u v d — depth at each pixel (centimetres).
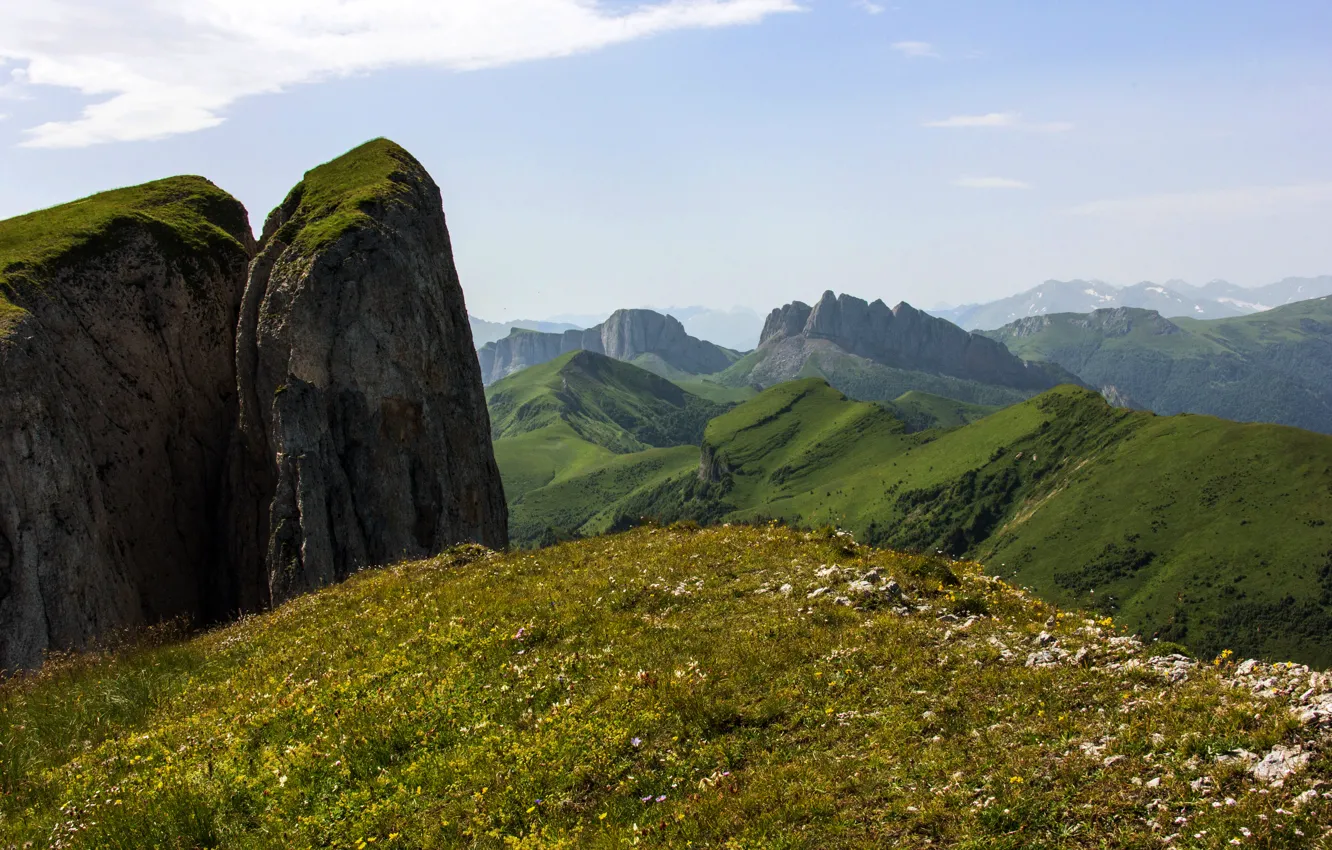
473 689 1736
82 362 6284
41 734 1847
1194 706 1284
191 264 7338
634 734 1468
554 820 1258
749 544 2708
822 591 2094
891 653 1681
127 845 1311
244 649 2336
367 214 7312
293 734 1642
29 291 6119
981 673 1558
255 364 6938
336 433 6744
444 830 1263
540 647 1958
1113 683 1444
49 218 7100
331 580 6281
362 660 2033
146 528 6431
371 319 6894
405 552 6844
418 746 1522
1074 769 1163
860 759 1305
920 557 2486
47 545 5334
